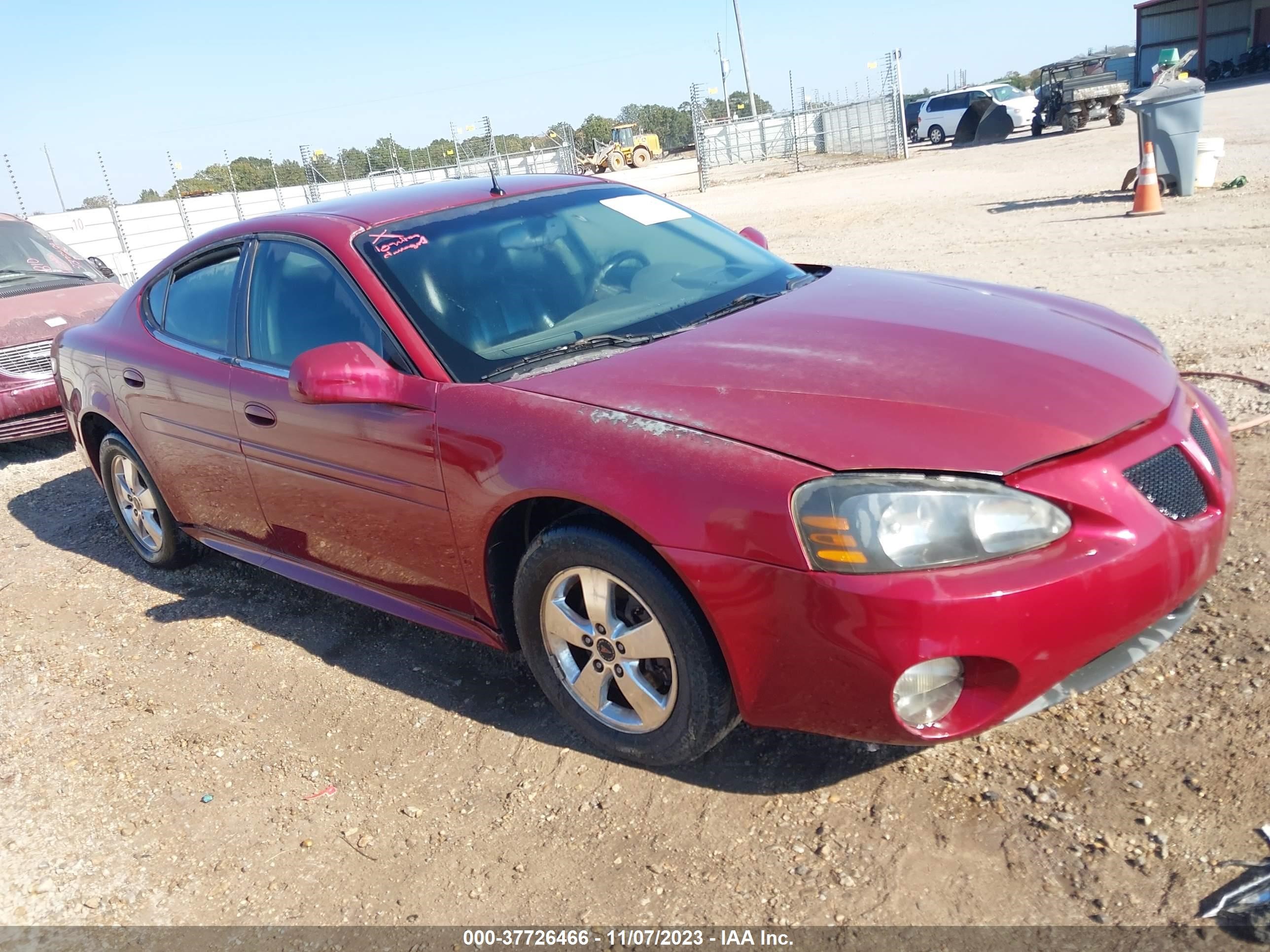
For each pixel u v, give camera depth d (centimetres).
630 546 254
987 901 218
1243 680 271
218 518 417
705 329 304
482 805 280
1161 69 1122
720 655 249
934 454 225
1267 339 555
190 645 403
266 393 353
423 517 306
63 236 2241
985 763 259
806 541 222
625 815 266
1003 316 300
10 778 324
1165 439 246
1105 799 240
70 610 455
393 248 335
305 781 304
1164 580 232
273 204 2855
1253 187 1129
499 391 285
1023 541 220
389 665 364
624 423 256
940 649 214
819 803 256
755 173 3117
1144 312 650
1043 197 1323
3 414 706
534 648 295
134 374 424
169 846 282
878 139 3003
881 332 284
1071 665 225
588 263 347
